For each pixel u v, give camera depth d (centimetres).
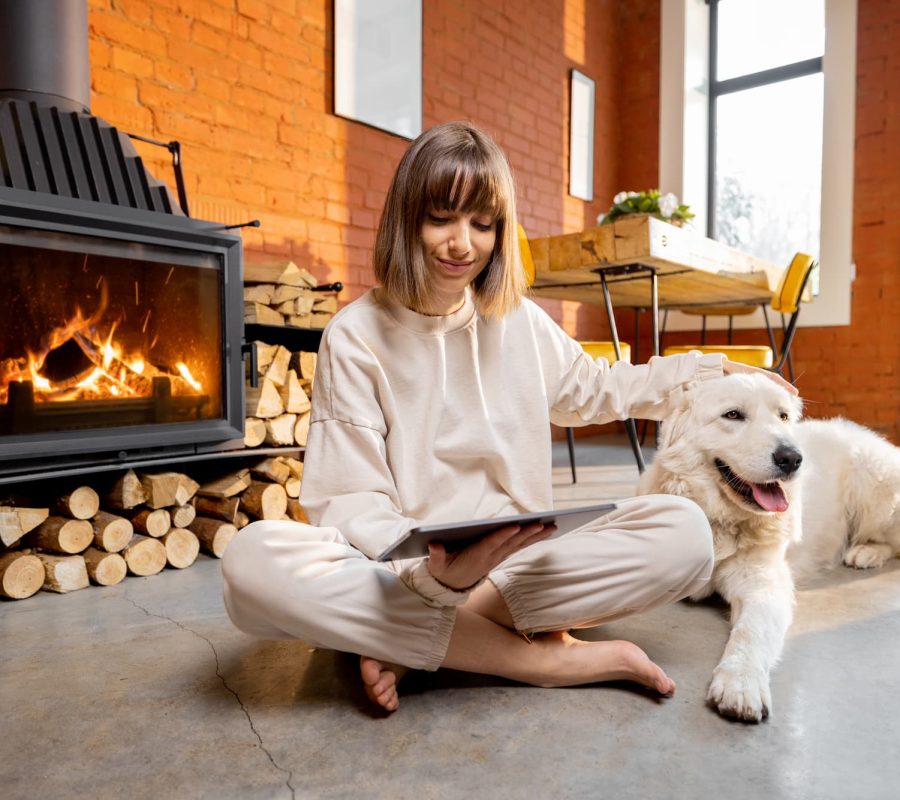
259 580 96
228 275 206
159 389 194
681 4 528
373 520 101
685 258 287
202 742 99
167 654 133
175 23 277
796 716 106
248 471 225
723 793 85
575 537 110
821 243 477
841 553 204
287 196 320
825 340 481
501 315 119
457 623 108
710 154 559
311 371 250
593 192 532
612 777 89
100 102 255
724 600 165
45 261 170
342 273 345
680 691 114
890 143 450
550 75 482
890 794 85
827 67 470
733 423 148
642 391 147
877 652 133
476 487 119
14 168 173
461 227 106
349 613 98
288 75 318
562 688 115
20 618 155
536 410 123
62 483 191
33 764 93
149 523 192
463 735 100
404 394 115
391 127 366
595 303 448
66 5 197
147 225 183
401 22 369
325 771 91
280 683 119
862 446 205
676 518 109
